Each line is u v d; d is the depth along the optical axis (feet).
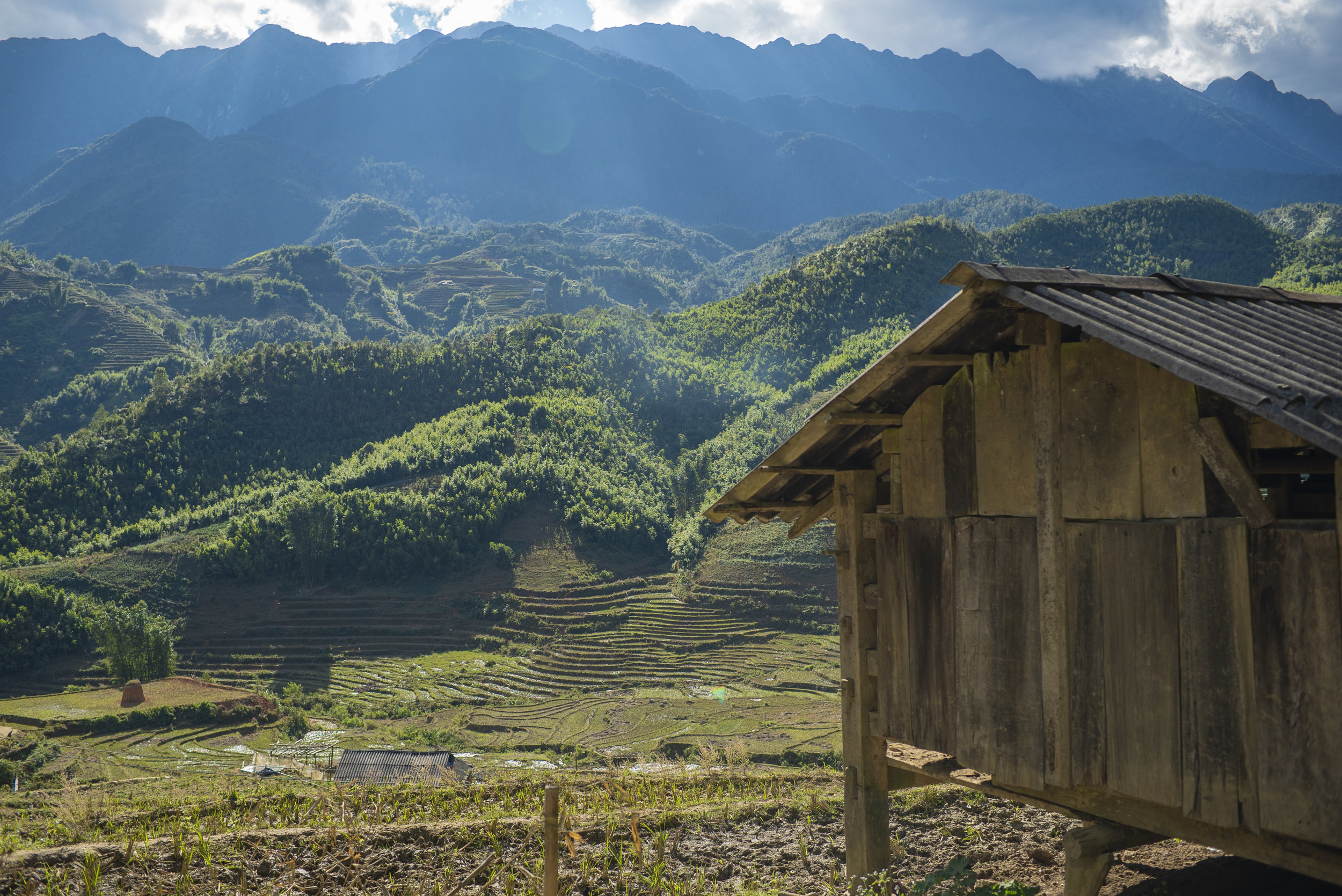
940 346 19.29
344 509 291.99
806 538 261.24
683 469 320.91
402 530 281.74
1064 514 18.35
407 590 267.80
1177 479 16.48
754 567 254.06
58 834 26.73
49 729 168.86
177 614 257.96
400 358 412.16
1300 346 16.78
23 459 339.57
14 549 297.33
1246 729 15.42
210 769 138.41
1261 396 13.15
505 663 222.69
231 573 276.41
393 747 156.35
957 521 20.74
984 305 18.10
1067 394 18.30
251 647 238.07
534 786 33.83
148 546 287.69
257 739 169.48
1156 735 16.76
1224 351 15.05
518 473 317.63
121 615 209.26
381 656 231.50
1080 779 18.02
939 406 21.25
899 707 22.44
